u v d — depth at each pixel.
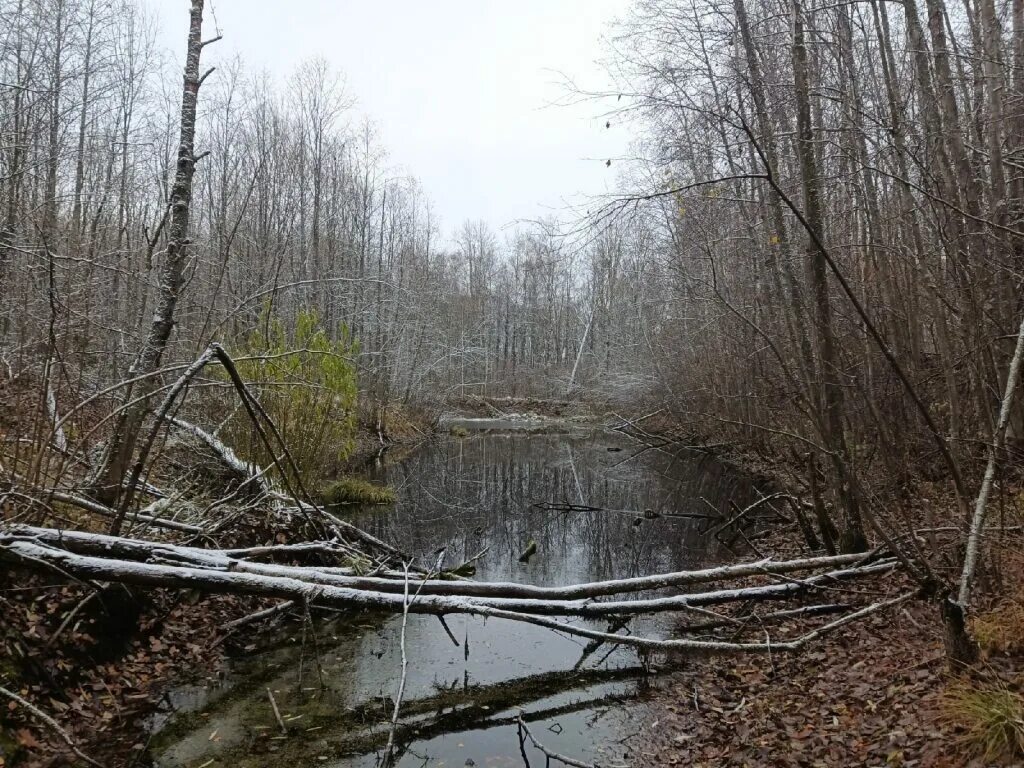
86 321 7.59
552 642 7.47
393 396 30.05
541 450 27.17
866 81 8.23
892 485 6.99
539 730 5.53
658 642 6.05
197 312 12.82
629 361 31.02
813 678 5.70
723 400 20.25
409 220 35.75
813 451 9.91
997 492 6.36
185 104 7.62
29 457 6.10
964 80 7.29
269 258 21.28
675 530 13.06
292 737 5.32
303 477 11.36
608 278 35.88
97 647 5.80
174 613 6.86
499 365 56.31
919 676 4.84
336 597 6.09
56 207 11.97
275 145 24.50
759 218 10.86
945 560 6.20
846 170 8.49
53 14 18.00
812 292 7.75
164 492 9.09
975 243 6.48
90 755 4.79
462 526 13.40
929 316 8.57
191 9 7.70
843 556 7.51
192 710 5.63
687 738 5.23
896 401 8.14
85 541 5.75
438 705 5.95
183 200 7.57
